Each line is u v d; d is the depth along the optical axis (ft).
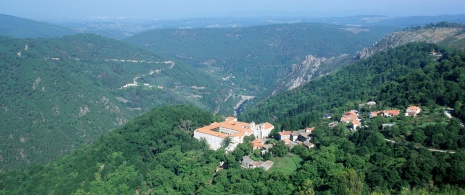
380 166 565.94
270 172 629.10
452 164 513.04
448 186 492.95
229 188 606.96
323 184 568.00
